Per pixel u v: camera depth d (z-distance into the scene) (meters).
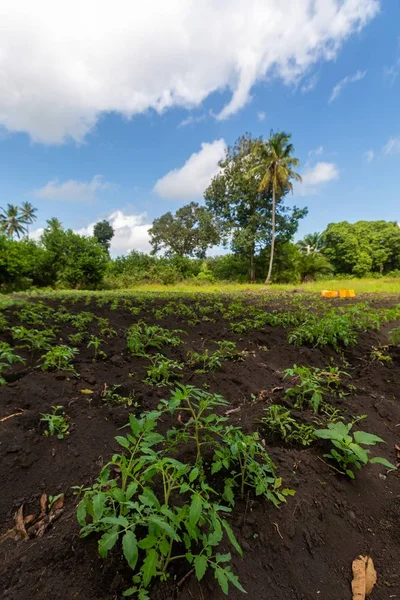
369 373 3.49
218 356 3.52
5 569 1.23
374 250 43.00
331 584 1.35
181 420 2.31
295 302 9.99
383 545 1.56
